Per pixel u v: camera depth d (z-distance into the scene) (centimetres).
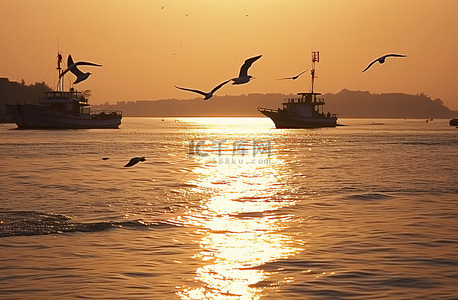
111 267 1966
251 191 4066
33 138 13062
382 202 3456
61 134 15400
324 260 2055
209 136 15912
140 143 11506
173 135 16612
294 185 4441
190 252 2195
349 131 19400
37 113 16462
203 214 3047
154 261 2048
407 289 1700
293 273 1891
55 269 1934
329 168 6028
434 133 17762
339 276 1845
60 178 4919
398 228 2631
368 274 1862
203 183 4612
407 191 3981
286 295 1659
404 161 6931
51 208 3200
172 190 4109
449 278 1808
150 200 3566
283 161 7138
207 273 1900
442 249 2206
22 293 1666
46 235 2483
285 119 18838
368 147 10169
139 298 1627
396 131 19738
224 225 2742
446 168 5919
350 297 1631
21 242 2347
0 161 6781
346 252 2173
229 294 1675
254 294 1673
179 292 1692
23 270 1919
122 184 4494
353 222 2791
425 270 1905
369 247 2252
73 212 3066
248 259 2084
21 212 3047
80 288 1719
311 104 18862
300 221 2836
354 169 5866
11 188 4178
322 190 4081
